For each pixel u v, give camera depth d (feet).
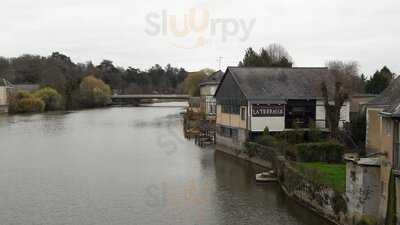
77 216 96.43
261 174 126.93
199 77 389.39
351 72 316.60
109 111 430.61
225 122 176.86
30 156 168.04
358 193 78.59
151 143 203.82
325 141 139.54
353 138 144.77
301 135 145.79
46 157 165.99
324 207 91.97
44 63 572.51
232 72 165.07
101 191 116.57
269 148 137.08
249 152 152.35
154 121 312.09
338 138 143.54
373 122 125.59
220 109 182.80
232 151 169.48
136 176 133.59
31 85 506.89
